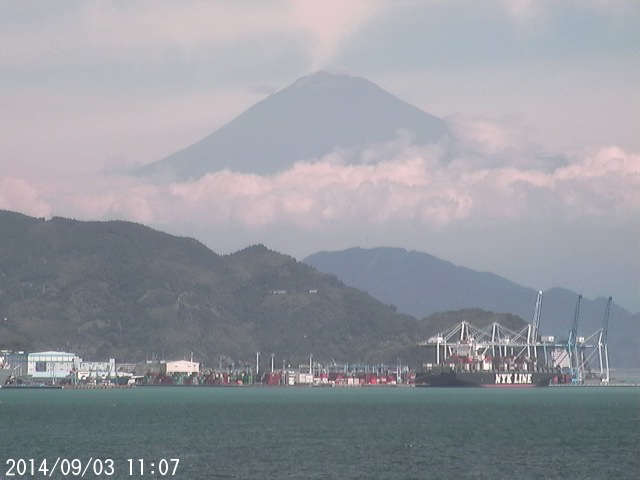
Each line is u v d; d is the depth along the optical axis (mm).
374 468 169875
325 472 165125
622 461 179750
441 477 159500
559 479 157375
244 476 160750
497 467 171250
